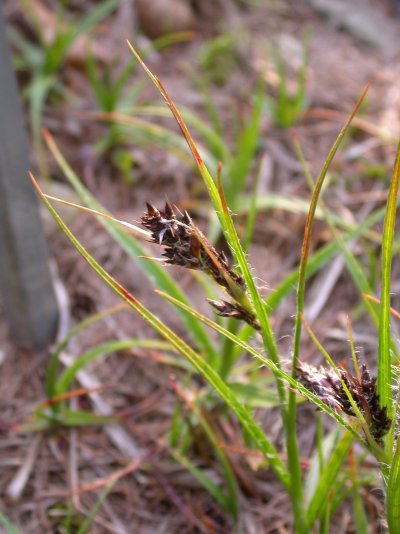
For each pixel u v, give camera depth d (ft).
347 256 0.78
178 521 0.85
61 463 0.89
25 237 0.89
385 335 0.57
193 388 0.93
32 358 0.98
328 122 1.31
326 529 0.72
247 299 0.58
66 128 1.26
